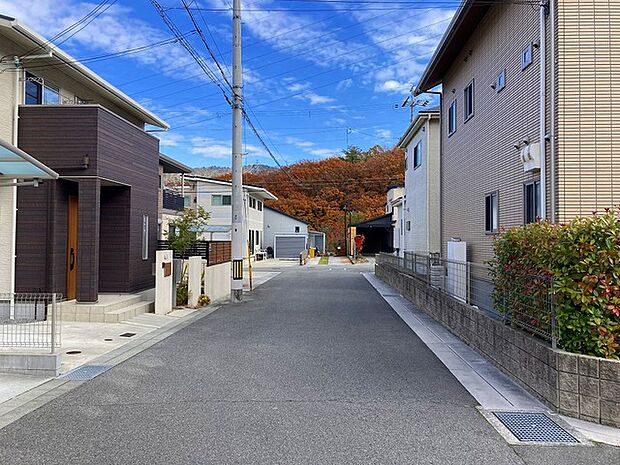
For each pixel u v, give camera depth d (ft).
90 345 23.25
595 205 21.99
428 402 15.17
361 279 65.98
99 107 30.50
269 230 140.26
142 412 14.14
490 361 20.31
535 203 25.44
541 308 16.01
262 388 16.52
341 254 149.69
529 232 17.70
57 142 30.27
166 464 10.81
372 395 15.84
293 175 166.81
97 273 30.81
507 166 29.35
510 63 28.81
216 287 42.55
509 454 11.44
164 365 19.65
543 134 23.49
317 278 67.41
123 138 34.55
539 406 14.87
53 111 30.30
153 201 40.96
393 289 52.26
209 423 13.25
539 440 12.28
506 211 29.60
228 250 47.65
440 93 47.47
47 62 32.68
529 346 16.25
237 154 41.52
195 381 17.35
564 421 13.61
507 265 19.17
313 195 167.22
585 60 22.21
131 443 11.93
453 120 42.96
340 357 21.18
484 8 32.37
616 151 22.03
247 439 12.18
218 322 30.45
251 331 27.35
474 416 13.94
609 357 13.91
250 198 115.03
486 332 20.95
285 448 11.66
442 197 46.44
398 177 156.46
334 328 28.43
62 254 31.68
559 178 22.18
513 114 28.37
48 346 20.74
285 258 133.80
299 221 140.36
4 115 29.09
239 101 41.42
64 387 16.60
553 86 22.57
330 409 14.44
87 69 35.68
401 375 18.33
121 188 35.88
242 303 39.91
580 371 13.82
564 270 14.65
